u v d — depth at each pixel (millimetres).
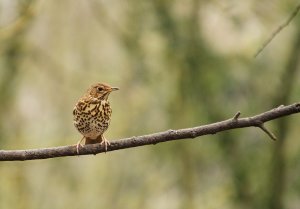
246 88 15633
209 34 16297
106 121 9141
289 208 15883
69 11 17781
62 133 17984
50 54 17594
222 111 15602
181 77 15859
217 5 15562
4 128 16609
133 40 16234
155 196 17406
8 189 16797
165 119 16422
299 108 6672
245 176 15633
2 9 15141
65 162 17906
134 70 16500
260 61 15445
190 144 16297
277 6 15062
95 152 7348
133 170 17656
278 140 15484
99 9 16516
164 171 17188
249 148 15734
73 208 17625
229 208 16297
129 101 17062
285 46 15383
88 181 17984
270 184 15477
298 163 15695
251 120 6816
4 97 16531
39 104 18188
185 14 15820
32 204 17203
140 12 16031
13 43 16109
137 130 16875
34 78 17906
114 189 17766
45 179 17750
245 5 15125
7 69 16359
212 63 15648
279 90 15266
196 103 15781
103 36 18109
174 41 15641
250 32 15672
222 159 15898
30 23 16016
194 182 16578
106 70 17859
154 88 16438
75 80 17750
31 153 7395
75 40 17859
